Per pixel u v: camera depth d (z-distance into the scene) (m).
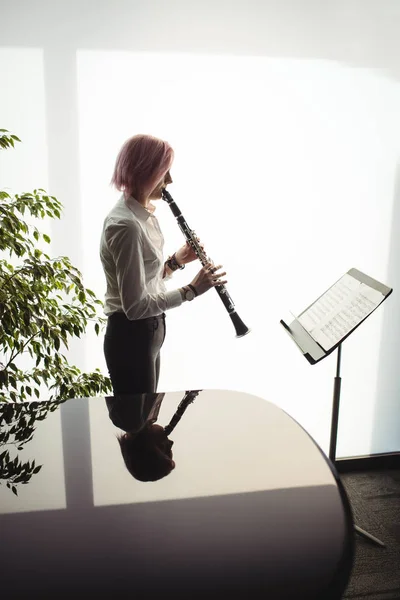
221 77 2.21
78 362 2.34
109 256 1.72
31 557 0.81
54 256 2.24
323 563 0.79
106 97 2.15
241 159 2.29
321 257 2.42
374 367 2.55
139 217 1.74
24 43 2.05
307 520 0.91
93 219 2.23
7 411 1.44
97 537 0.86
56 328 1.67
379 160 2.37
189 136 2.24
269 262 2.39
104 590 0.74
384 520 2.17
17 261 2.19
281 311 2.44
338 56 2.25
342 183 2.37
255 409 1.44
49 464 1.12
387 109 2.32
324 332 1.70
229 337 2.43
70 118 2.14
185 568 0.78
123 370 1.82
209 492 1.00
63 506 0.96
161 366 2.42
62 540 0.85
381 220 2.42
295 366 2.50
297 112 2.28
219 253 2.36
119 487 1.02
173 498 0.98
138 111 2.18
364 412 2.60
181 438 1.25
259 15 2.17
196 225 2.32
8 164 2.14
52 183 2.18
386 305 2.50
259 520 0.91
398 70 2.29
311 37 2.22
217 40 2.17
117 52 2.12
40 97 2.11
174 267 2.04
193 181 2.28
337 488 1.02
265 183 2.32
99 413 1.41
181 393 1.57
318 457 1.15
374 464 2.61
